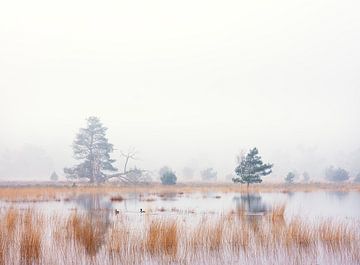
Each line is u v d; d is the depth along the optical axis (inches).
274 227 786.2
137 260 584.4
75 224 782.5
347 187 3019.2
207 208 1284.4
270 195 2080.5
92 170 3518.7
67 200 1695.4
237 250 649.6
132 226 840.9
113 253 618.2
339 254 616.1
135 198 1827.0
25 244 598.5
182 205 1412.4
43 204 1464.1
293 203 1510.8
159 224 692.1
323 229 732.7
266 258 600.7
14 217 827.4
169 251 628.7
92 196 1983.3
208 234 705.0
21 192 2001.7
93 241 666.2
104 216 1049.5
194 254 624.1
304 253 624.7
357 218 1003.9
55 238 716.7
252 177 2482.8
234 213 1112.2
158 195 2092.8
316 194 2191.2
